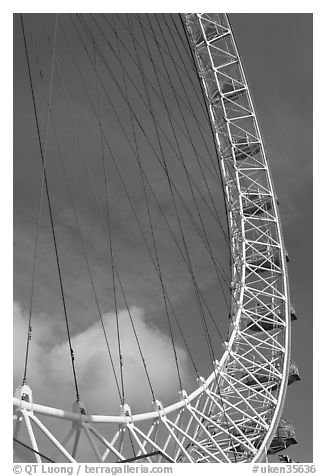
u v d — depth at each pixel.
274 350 44.38
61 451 20.86
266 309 46.69
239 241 49.81
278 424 38.03
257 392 39.72
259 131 51.72
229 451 34.72
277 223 49.66
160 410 29.22
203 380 35.00
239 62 52.38
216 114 52.59
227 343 42.28
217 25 52.66
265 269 47.81
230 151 51.88
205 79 52.84
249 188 51.06
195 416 31.45
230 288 47.75
